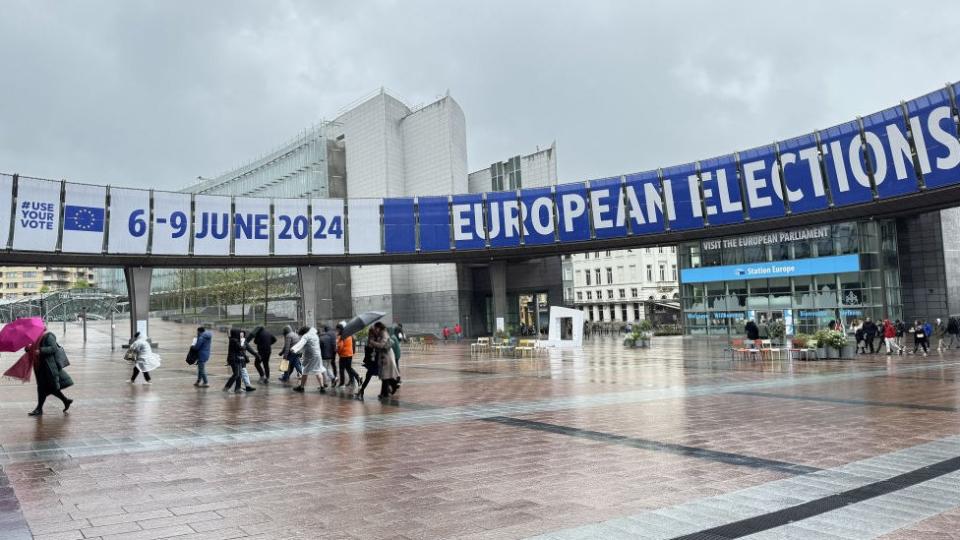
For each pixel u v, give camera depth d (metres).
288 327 18.61
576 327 37.41
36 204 36.00
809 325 42.50
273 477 7.05
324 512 5.75
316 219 45.19
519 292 62.50
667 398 13.61
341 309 68.56
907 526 5.16
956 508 5.64
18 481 6.88
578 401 13.34
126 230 39.09
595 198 45.12
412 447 8.69
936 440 8.61
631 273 87.25
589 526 5.27
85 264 39.34
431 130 63.69
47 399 14.64
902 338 33.69
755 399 13.23
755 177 39.50
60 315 76.00
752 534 5.01
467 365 24.84
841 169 35.81
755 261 45.41
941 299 39.44
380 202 46.66
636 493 6.27
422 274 65.00
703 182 41.53
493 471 7.26
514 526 5.30
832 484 6.48
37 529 5.23
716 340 43.94
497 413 11.79
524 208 46.66
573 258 94.06
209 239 41.91
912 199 33.38
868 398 13.02
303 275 46.28
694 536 4.99
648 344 36.91
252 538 5.04
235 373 16.03
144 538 5.01
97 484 6.75
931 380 16.28
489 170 69.12
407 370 22.61
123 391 16.34
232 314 79.75
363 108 67.44
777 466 7.29
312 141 71.06
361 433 9.82
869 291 39.47
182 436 9.66
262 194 78.62
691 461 7.61
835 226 40.91
